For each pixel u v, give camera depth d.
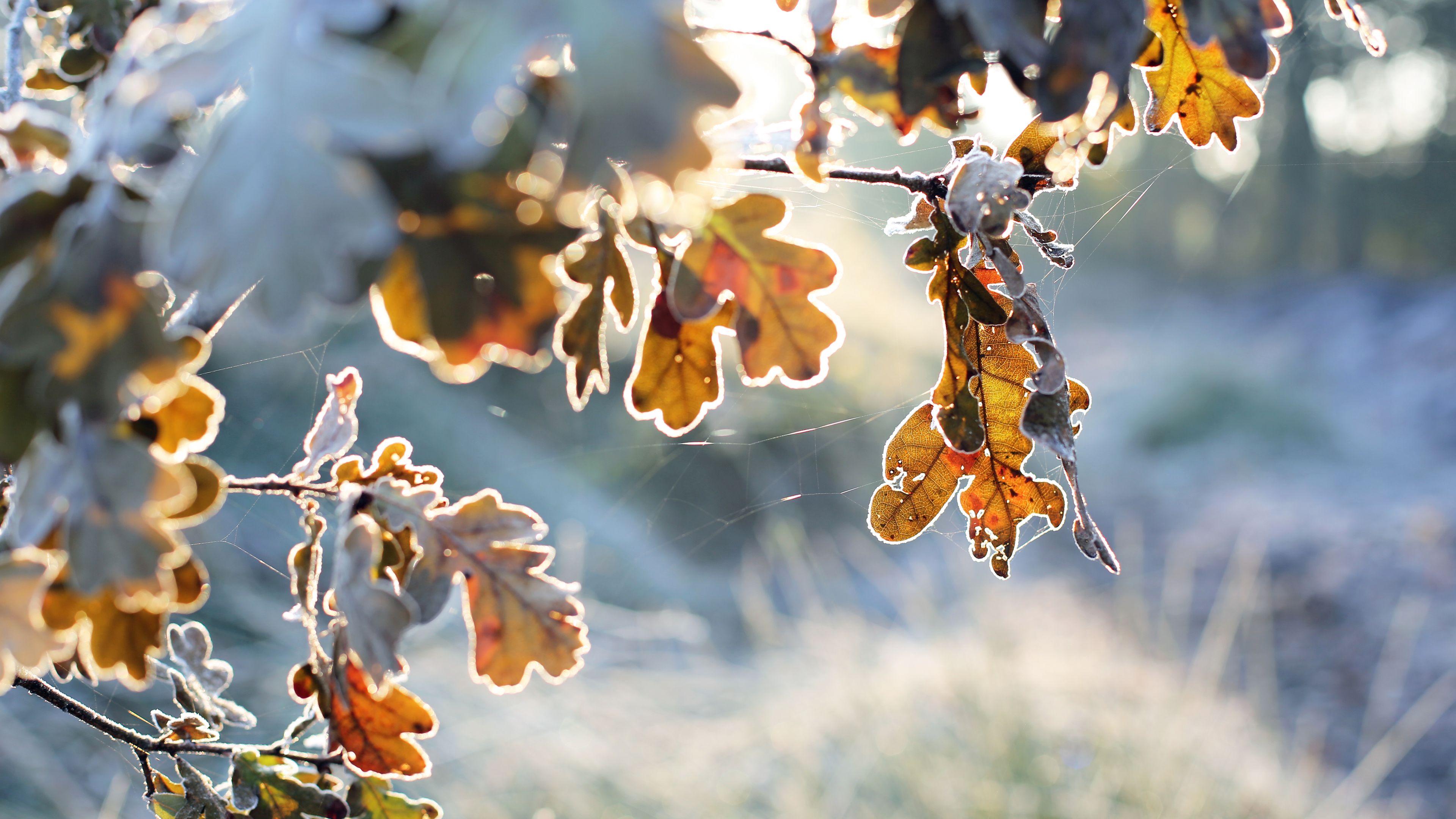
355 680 0.88
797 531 6.36
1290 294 16.31
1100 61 0.78
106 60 0.89
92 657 0.80
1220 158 18.72
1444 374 10.64
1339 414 10.21
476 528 0.87
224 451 3.99
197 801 0.89
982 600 4.14
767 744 3.54
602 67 0.74
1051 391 0.86
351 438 0.89
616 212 0.82
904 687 3.66
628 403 0.86
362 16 0.74
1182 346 13.48
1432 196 17.52
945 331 0.89
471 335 0.76
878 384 7.82
